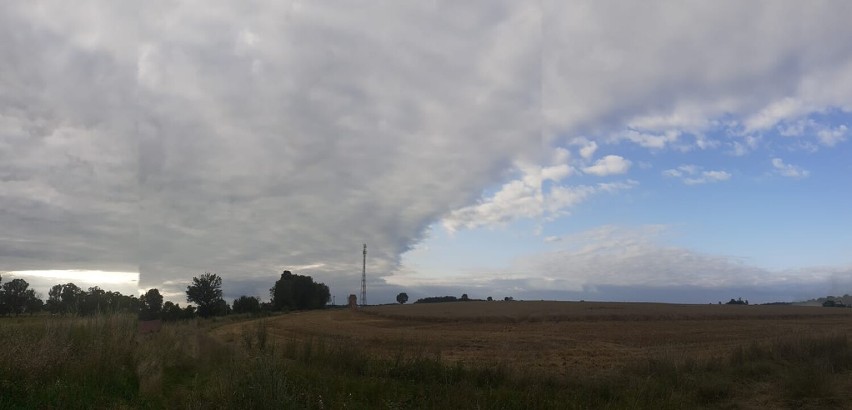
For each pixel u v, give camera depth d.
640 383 13.56
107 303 18.50
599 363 21.39
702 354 23.61
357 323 55.22
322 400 10.62
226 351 18.56
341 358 16.95
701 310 68.56
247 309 94.75
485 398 11.55
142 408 9.90
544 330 43.38
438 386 12.68
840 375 17.00
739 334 38.06
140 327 20.80
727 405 13.05
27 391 9.15
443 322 54.50
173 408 10.05
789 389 14.09
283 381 10.51
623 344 31.03
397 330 44.00
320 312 84.00
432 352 23.42
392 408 10.99
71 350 11.80
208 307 73.75
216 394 10.12
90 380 10.47
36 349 10.62
